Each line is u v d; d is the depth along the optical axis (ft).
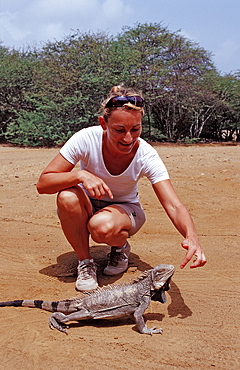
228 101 105.60
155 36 91.50
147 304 12.09
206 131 115.65
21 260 17.56
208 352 10.54
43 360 10.28
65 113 87.30
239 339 11.15
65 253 18.37
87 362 10.18
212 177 35.19
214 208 25.62
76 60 88.74
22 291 14.60
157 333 11.57
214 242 19.48
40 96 88.53
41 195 30.14
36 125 86.53
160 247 18.85
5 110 97.71
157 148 73.10
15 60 99.19
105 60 86.38
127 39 92.94
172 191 14.08
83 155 14.69
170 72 91.61
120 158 14.30
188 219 13.06
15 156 59.31
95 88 86.07
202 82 100.37
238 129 110.73
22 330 11.83
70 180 13.92
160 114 103.24
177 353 10.52
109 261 16.07
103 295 12.30
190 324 12.10
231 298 13.71
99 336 11.51
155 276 12.23
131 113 12.55
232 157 49.29
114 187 15.20
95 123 88.02
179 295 14.08
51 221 23.35
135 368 9.90
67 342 11.18
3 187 33.17
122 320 12.66
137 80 85.81
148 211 25.48
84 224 14.62
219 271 16.05
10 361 10.27
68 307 12.60
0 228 21.88
